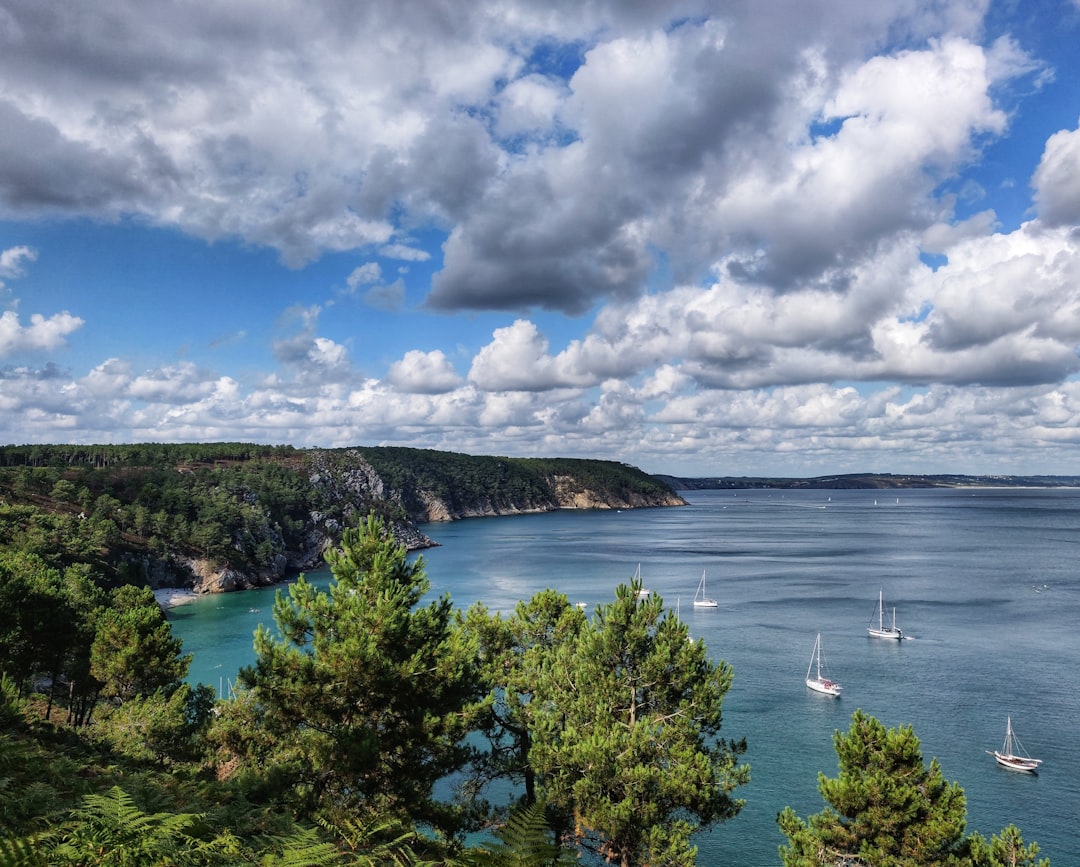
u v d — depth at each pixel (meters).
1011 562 172.38
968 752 54.47
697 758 21.45
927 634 91.81
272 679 18.52
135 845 7.63
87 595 68.00
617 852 21.31
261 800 15.82
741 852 41.31
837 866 22.69
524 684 25.41
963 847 22.39
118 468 196.75
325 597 20.53
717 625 98.56
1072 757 53.50
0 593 39.75
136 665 38.88
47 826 8.11
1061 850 41.69
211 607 128.12
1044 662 78.31
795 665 77.69
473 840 29.27
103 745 28.19
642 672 24.34
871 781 22.62
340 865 8.72
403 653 19.50
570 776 21.70
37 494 151.88
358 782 18.53
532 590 137.00
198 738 33.50
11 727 21.89
